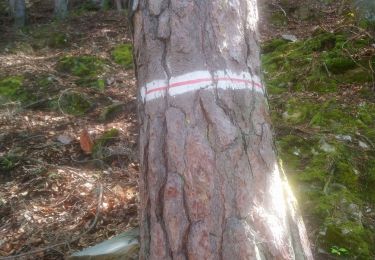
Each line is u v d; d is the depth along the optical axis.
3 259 2.97
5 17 11.14
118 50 7.06
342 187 3.05
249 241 1.58
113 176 3.94
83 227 3.33
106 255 2.48
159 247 1.68
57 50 7.61
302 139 3.58
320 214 2.78
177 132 1.67
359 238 2.61
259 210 1.64
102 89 5.72
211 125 1.65
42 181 3.93
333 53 5.05
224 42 1.72
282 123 3.90
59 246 3.15
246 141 1.69
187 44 1.70
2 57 7.07
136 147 4.34
